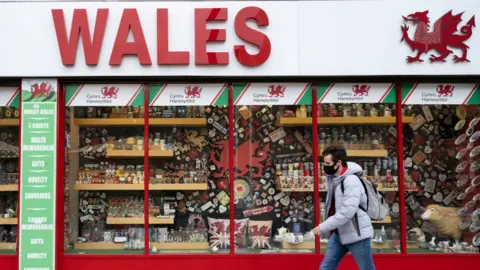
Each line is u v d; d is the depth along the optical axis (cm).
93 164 634
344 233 459
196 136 641
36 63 594
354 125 638
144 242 623
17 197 612
